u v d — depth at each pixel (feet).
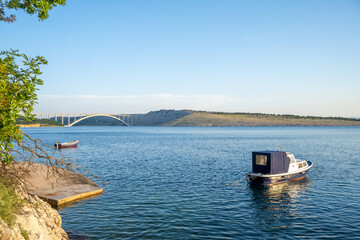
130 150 234.17
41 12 35.04
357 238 53.26
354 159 172.24
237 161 164.14
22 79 27.81
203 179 109.19
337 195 85.15
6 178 35.40
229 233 55.88
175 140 390.63
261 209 71.56
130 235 53.78
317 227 59.06
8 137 27.81
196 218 64.08
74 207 70.23
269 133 648.79
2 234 28.68
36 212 44.21
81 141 363.76
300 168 111.86
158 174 119.34
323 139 396.37
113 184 98.32
